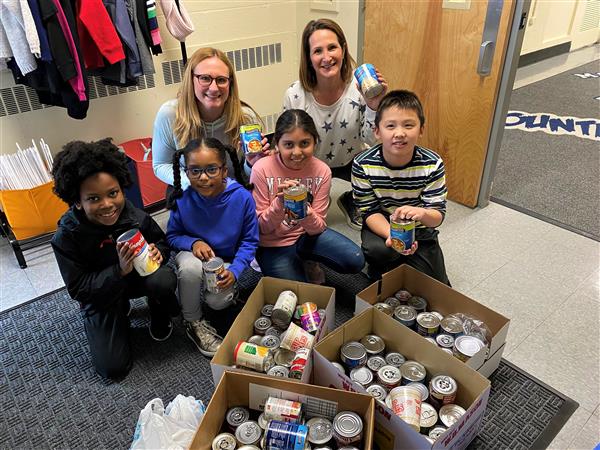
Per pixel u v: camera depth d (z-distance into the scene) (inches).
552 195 100.2
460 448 47.4
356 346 53.5
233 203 64.2
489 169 91.7
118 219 58.0
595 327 64.9
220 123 75.9
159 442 45.8
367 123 78.2
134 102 101.9
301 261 72.2
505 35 79.6
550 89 169.0
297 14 121.9
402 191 66.6
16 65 78.7
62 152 52.0
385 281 61.1
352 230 90.4
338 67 77.0
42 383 59.2
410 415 44.6
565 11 207.3
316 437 44.3
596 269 76.7
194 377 59.6
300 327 57.1
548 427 51.4
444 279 69.1
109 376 59.3
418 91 98.3
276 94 127.6
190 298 62.0
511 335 64.0
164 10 91.2
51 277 80.1
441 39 89.5
